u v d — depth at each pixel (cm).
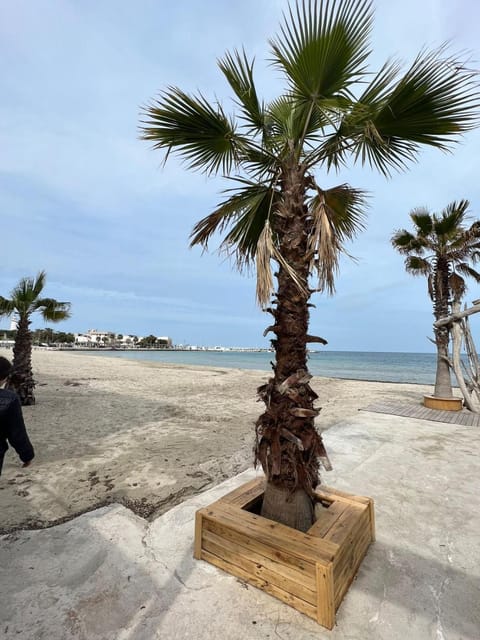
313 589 157
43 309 802
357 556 194
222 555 192
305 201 221
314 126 259
